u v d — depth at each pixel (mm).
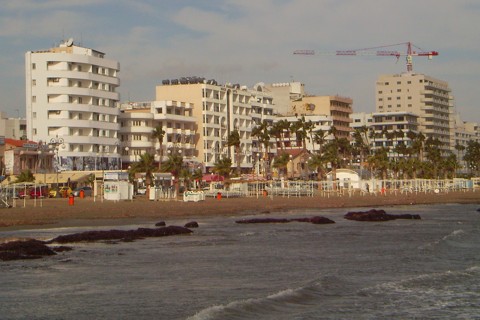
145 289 25703
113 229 54500
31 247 37812
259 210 85125
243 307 21922
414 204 102875
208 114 170250
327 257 36281
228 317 20469
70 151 135375
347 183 148625
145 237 48500
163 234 49781
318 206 95062
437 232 53094
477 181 178500
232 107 181875
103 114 143125
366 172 187375
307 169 186125
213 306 21922
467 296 24672
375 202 105438
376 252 38750
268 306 22391
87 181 125938
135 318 20484
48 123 135250
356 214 70875
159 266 32469
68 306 22359
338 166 199750
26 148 126625
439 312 22156
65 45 146750
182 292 25078
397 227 58938
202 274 29797
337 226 60625
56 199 103625
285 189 128750
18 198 105250
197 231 54469
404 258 35656
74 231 53500
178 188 119750
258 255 37281
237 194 121312
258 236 49938
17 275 29266
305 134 189125
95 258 35688
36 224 60250
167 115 156375
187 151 164625
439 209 89875
